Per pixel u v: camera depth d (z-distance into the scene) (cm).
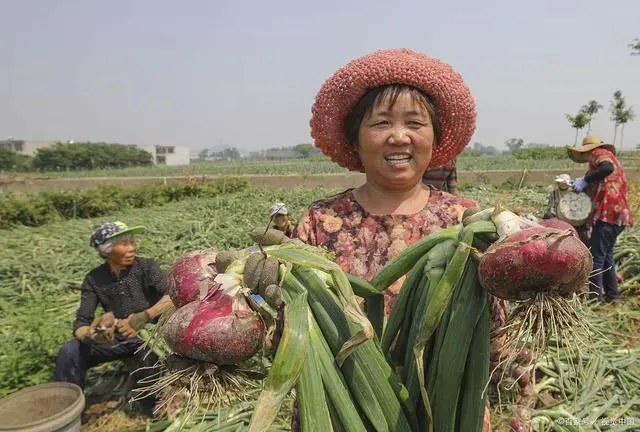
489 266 95
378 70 138
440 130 151
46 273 752
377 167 146
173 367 101
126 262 406
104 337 378
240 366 104
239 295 101
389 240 152
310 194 1553
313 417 106
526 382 286
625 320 471
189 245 900
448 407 112
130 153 8294
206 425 312
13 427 289
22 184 2216
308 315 108
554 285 92
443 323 113
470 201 159
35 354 441
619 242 659
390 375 117
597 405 326
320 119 157
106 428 378
